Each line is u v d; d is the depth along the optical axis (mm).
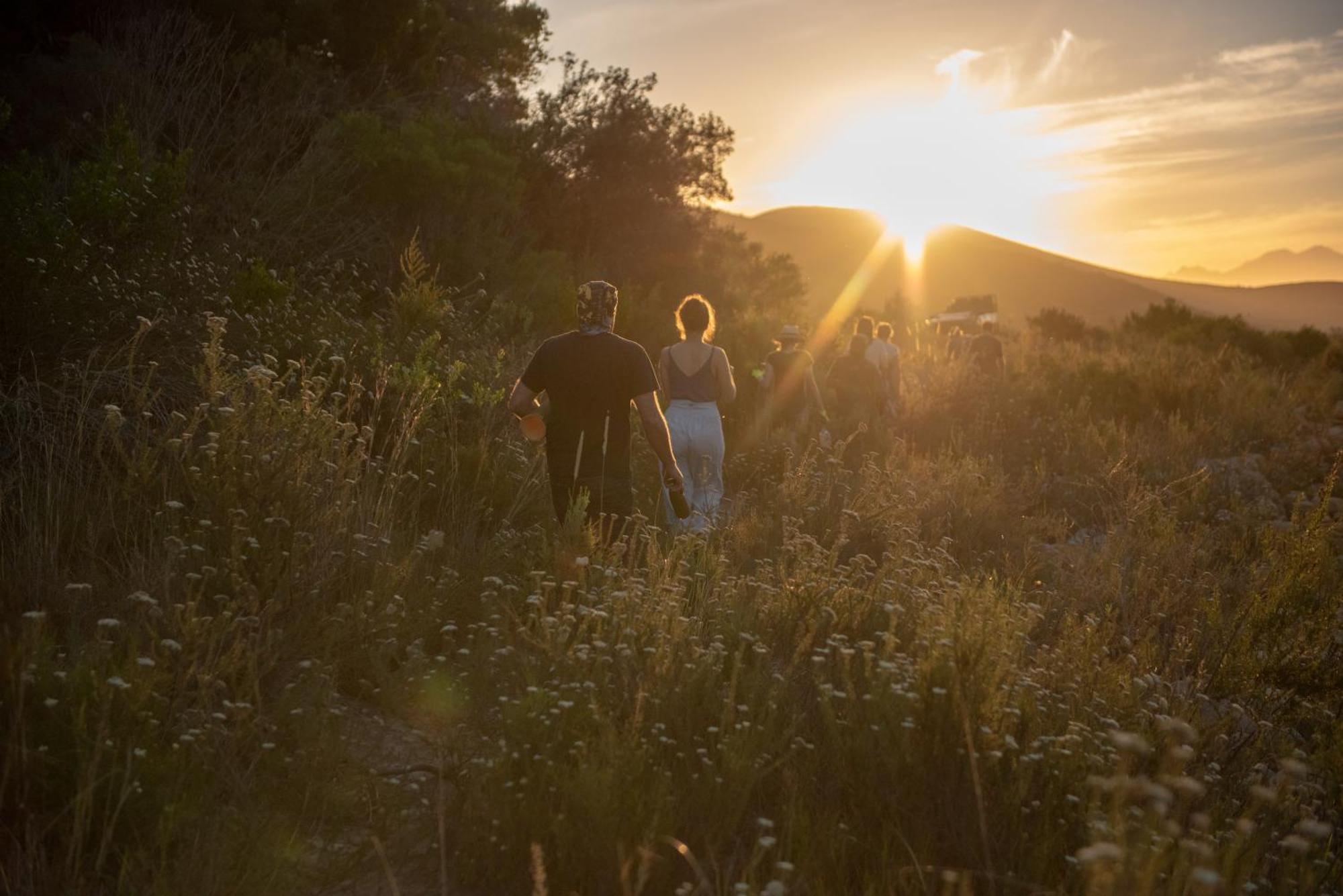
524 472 6070
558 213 16641
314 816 2900
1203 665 4965
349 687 3678
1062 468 10438
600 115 17672
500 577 4641
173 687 3145
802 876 2596
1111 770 3133
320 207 10164
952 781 2896
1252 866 2873
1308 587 5480
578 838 2670
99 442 4250
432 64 15531
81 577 3795
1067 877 2740
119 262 5859
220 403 5027
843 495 7203
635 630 3707
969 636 3609
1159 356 18250
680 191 18109
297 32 14016
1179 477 9812
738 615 4215
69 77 10977
